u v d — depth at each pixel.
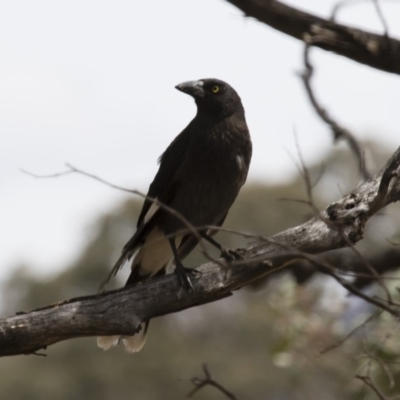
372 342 10.52
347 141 11.51
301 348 11.98
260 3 10.95
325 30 11.03
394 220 13.27
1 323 8.16
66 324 8.29
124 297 8.56
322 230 8.91
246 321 29.92
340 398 14.01
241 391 27.80
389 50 10.93
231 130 11.31
